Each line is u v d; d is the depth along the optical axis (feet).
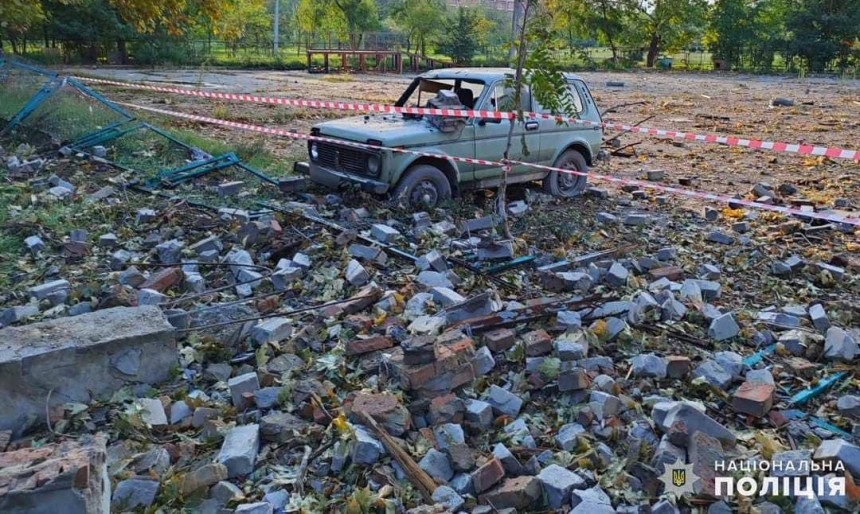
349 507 11.46
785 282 22.44
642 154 48.52
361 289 19.93
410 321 17.89
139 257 22.58
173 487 11.89
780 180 40.34
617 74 154.30
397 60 157.79
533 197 32.55
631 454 12.76
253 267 21.52
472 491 12.10
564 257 23.61
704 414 13.10
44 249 22.94
